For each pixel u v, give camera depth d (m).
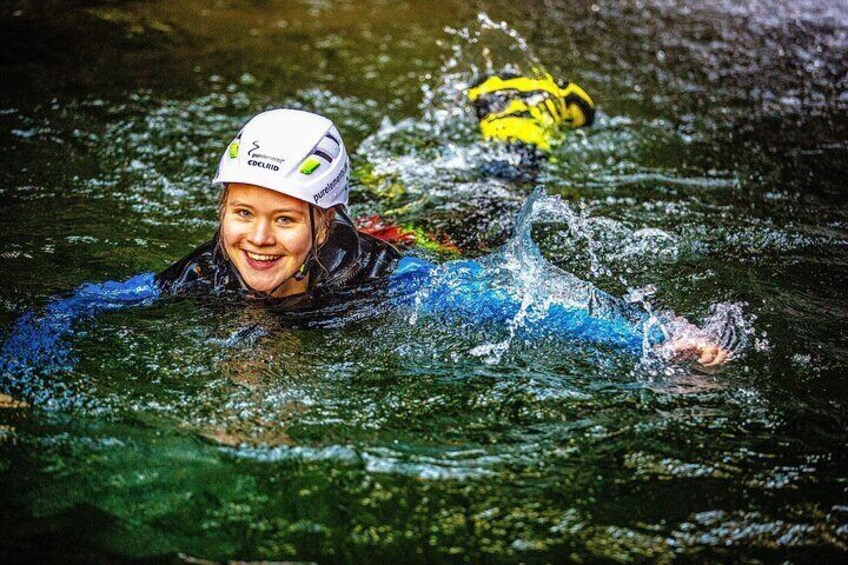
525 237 4.00
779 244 4.53
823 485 2.81
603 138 5.85
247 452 2.85
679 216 4.79
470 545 2.52
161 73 6.70
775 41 8.16
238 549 2.47
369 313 3.61
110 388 3.13
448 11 8.64
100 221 4.52
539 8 8.83
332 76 6.89
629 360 3.40
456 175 5.21
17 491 2.65
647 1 9.22
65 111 5.86
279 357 3.35
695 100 6.66
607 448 2.94
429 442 2.94
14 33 7.21
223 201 3.62
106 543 2.47
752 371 3.39
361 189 5.00
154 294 3.68
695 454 2.93
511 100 5.57
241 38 7.63
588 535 2.58
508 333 3.52
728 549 2.55
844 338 3.66
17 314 3.58
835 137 6.08
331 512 2.62
